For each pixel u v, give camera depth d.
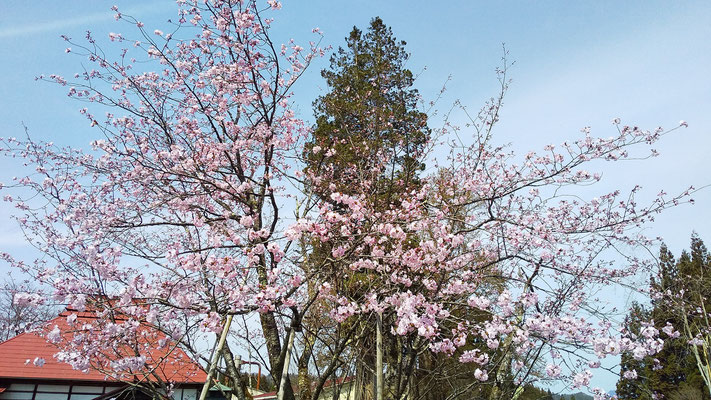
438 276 6.15
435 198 8.06
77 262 5.44
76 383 9.76
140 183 6.48
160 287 4.55
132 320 4.67
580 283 7.32
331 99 11.37
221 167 6.77
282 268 5.58
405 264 5.81
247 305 4.81
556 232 6.73
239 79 6.42
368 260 5.63
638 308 7.36
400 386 5.77
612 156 6.64
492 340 4.72
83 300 3.99
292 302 4.99
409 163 9.30
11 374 9.38
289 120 7.02
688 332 8.95
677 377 16.97
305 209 7.04
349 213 5.88
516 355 6.48
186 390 9.64
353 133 9.98
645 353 4.02
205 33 6.34
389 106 11.24
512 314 4.71
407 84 13.03
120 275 4.92
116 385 9.95
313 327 6.90
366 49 14.27
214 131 6.51
